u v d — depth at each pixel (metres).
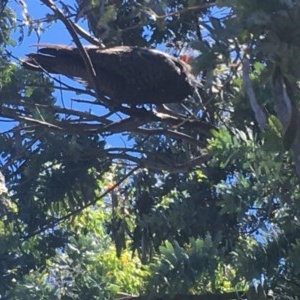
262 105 5.35
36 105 8.02
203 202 7.31
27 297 6.49
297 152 4.10
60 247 7.98
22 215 7.96
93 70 7.19
